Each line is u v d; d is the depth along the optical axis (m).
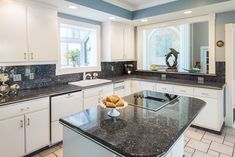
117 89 3.78
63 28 3.52
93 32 3.94
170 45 4.76
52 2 2.58
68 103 2.73
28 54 2.44
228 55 3.20
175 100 2.04
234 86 4.48
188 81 3.51
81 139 1.33
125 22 4.03
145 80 3.88
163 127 1.27
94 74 3.92
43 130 2.42
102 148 1.18
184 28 4.71
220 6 2.84
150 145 1.01
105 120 1.42
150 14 3.52
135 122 1.37
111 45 3.88
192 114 1.56
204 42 4.68
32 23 2.47
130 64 4.80
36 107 2.32
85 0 2.81
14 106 2.10
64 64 3.51
